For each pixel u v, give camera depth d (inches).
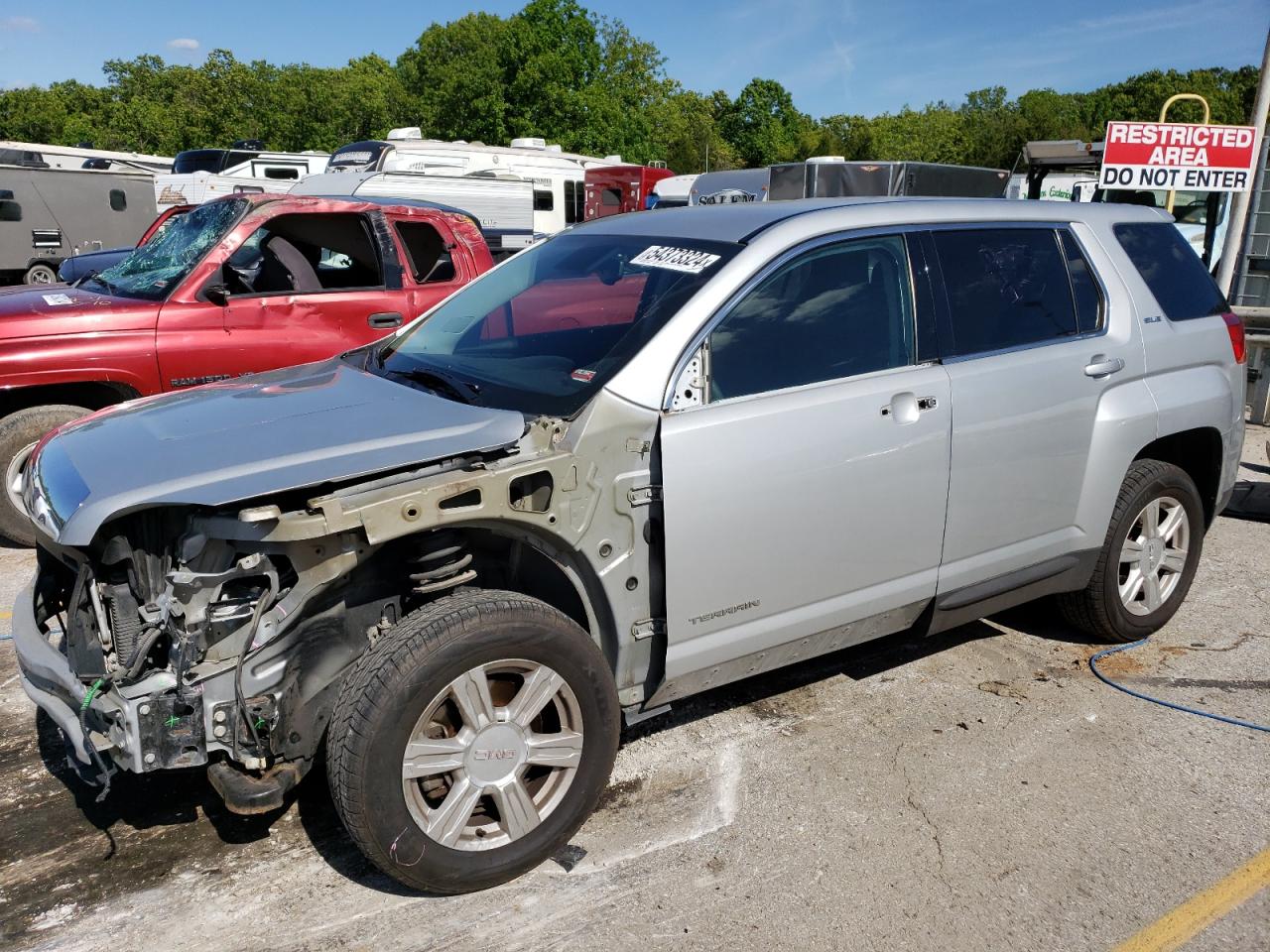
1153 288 167.0
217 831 121.2
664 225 145.6
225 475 97.3
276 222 253.0
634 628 117.3
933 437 133.6
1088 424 153.1
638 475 113.5
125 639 101.3
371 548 99.6
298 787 130.3
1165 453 177.5
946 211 145.1
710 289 121.4
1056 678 161.0
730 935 102.9
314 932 103.5
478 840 107.0
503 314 142.1
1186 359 167.3
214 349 231.5
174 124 2078.0
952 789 129.4
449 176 657.6
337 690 105.5
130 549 100.2
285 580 101.0
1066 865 114.3
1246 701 153.7
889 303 135.6
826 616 130.6
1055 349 149.9
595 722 111.1
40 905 107.8
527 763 107.8
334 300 250.7
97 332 218.2
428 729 104.1
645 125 2507.4
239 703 96.3
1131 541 167.5
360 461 100.5
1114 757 137.5
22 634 109.9
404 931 103.6
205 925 104.7
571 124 2009.1
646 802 126.6
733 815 123.6
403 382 132.0
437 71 2427.4
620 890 110.1
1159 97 3070.9
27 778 133.0
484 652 101.5
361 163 777.6
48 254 685.9
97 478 101.3
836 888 110.3
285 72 2230.6
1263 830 121.2
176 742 97.4
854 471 126.9
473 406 117.1
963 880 111.7
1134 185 365.7
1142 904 108.0
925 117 3449.8
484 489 102.3
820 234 130.9
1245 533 239.1
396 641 99.6
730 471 116.8
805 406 123.0
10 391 212.4
